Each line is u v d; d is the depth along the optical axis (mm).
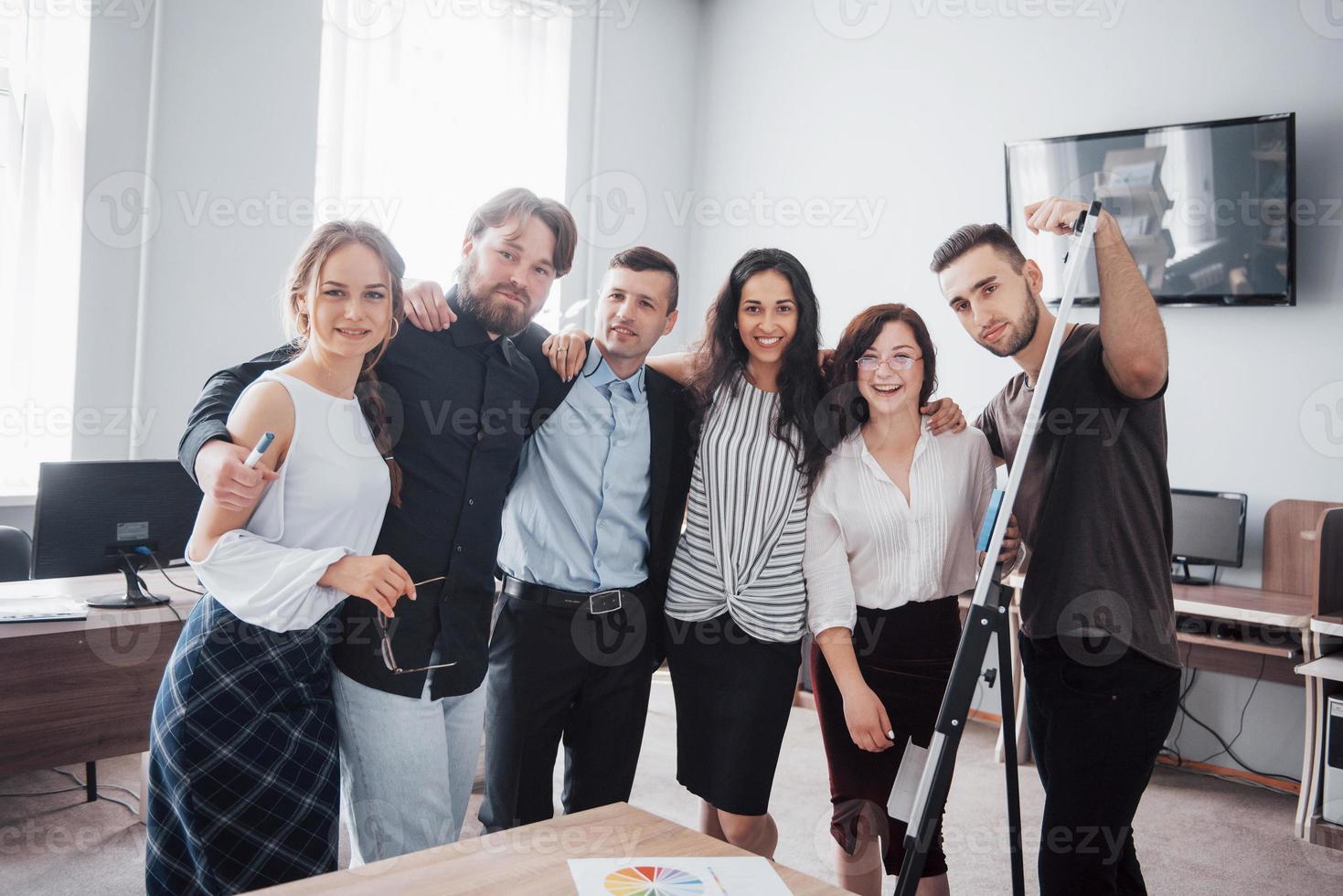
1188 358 3982
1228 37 3873
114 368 3791
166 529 2764
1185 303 3908
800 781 3516
